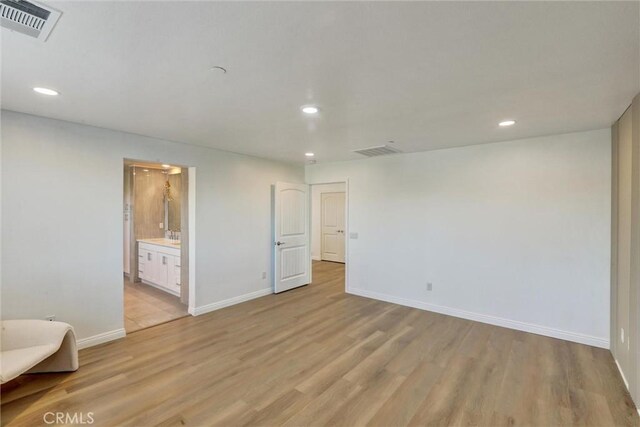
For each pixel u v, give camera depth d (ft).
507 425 6.57
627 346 8.02
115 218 10.69
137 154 11.23
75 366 8.57
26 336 7.92
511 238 12.01
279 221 16.87
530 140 11.56
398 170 14.99
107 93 7.31
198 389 7.78
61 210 9.51
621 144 8.71
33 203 9.00
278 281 16.87
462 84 6.77
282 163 17.35
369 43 5.16
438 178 13.76
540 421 6.70
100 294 10.35
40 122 9.09
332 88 7.02
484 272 12.63
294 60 5.74
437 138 11.62
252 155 15.40
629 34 4.82
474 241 12.86
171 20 4.51
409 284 14.70
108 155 10.50
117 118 9.25
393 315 13.41
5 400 7.25
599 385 8.05
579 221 10.68
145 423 6.54
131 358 9.37
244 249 15.33
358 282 16.60
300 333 11.39
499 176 12.24
